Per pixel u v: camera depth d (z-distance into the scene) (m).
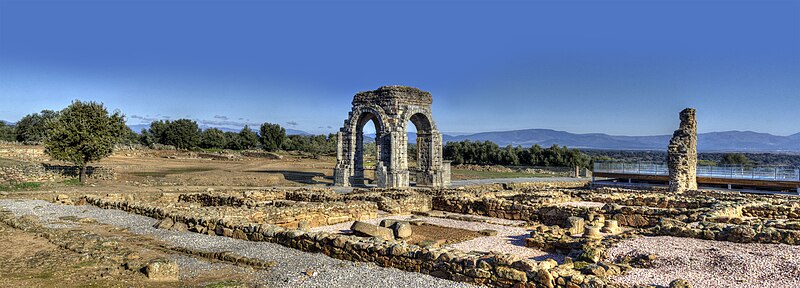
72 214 25.42
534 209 25.75
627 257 13.56
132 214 25.50
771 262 12.51
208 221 20.25
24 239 16.88
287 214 23.23
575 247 16.58
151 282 12.49
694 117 38.88
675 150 38.69
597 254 13.81
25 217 21.59
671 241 15.45
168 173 59.97
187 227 21.05
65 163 61.41
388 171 48.94
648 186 46.00
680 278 11.76
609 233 19.72
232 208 24.02
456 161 99.19
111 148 46.72
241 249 16.72
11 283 11.56
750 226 15.67
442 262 13.34
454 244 19.17
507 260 12.38
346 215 25.75
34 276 12.22
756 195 32.25
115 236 19.36
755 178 42.28
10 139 112.44
